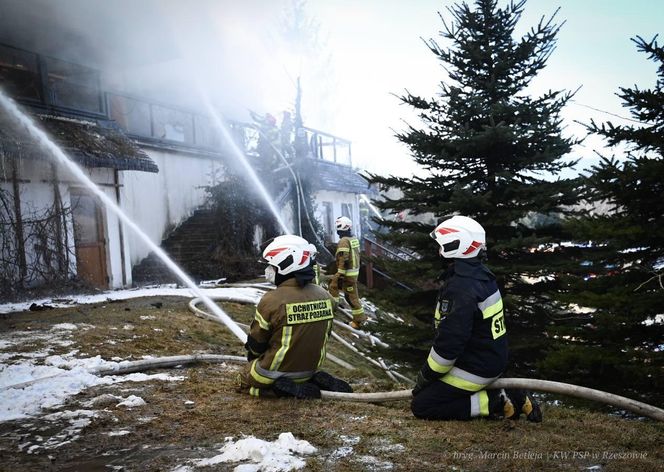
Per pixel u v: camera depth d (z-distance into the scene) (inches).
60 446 126.8
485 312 132.8
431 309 357.1
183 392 173.9
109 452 122.9
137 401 159.6
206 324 323.0
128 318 311.3
